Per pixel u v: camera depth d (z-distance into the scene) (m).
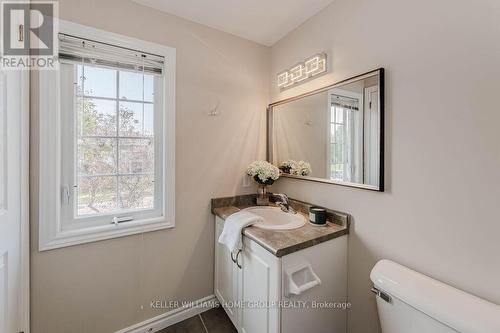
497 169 0.82
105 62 1.36
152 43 1.48
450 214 0.93
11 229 1.04
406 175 1.07
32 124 1.17
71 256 1.29
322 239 1.20
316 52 1.55
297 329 1.13
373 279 1.04
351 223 1.33
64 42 1.25
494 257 0.82
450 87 0.93
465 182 0.89
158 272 1.56
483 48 0.84
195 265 1.70
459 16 0.90
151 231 1.52
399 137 1.10
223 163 1.79
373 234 1.22
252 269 1.26
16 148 1.07
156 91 1.55
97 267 1.37
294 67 1.69
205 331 1.56
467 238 0.89
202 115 1.69
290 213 1.61
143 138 1.52
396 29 1.10
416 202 1.04
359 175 1.26
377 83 1.17
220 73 1.76
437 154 0.97
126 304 1.46
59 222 1.26
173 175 1.57
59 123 1.24
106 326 1.40
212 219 1.76
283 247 1.06
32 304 1.19
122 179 1.46
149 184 1.55
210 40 1.71
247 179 1.91
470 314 0.76
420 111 1.02
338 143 1.38
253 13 1.56
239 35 1.83
